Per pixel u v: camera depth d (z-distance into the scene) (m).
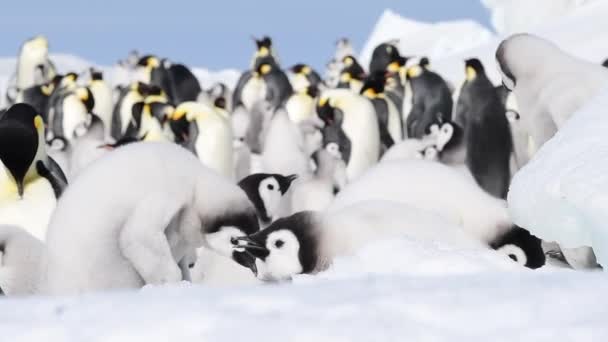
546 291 8.75
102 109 85.56
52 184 24.11
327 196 36.84
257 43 117.75
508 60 32.16
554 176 16.84
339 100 51.72
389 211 18.75
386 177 21.94
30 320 8.54
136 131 65.62
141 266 19.58
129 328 8.08
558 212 16.83
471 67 46.12
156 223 19.47
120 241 19.59
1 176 23.73
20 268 19.55
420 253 14.56
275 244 18.97
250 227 20.62
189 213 20.36
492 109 43.38
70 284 19.62
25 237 19.73
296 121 69.25
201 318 8.23
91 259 19.62
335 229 18.56
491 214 21.30
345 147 50.84
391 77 81.75
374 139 51.38
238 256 20.36
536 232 17.84
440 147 43.59
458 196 21.48
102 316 8.52
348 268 14.73
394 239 15.20
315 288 9.30
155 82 95.88
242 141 55.56
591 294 8.62
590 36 77.62
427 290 8.97
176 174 20.17
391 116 66.38
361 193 21.77
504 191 41.81
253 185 29.16
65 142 57.69
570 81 30.78
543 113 31.19
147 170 19.98
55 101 82.25
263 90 88.38
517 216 18.05
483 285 9.14
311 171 40.19
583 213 15.98
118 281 19.80
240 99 89.38
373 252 14.88
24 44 106.12
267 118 75.31
